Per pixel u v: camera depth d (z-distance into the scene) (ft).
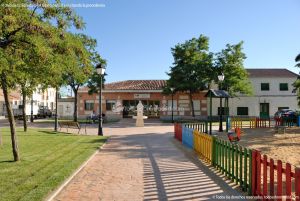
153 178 31.86
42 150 48.80
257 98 169.48
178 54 144.97
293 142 60.85
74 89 130.93
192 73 145.48
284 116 105.91
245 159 27.27
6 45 30.99
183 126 61.57
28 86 45.62
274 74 171.12
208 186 28.78
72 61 34.73
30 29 30.42
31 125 117.08
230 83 144.77
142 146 57.06
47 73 32.96
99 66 78.79
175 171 35.09
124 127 108.47
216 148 36.52
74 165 36.78
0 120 152.25
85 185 29.30
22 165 36.37
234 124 101.09
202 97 165.07
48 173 32.45
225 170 32.86
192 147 52.60
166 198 25.29
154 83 176.24
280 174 21.76
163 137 73.77
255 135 74.84
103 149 52.90
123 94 166.81
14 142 39.01
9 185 27.76
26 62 30.96
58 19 33.91
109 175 33.27
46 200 23.85
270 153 48.24
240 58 145.79
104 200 24.82
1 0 28.99
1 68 27.94
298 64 114.11
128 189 27.86
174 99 165.99
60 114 192.65
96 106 167.02
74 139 65.31
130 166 38.11
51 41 31.63
